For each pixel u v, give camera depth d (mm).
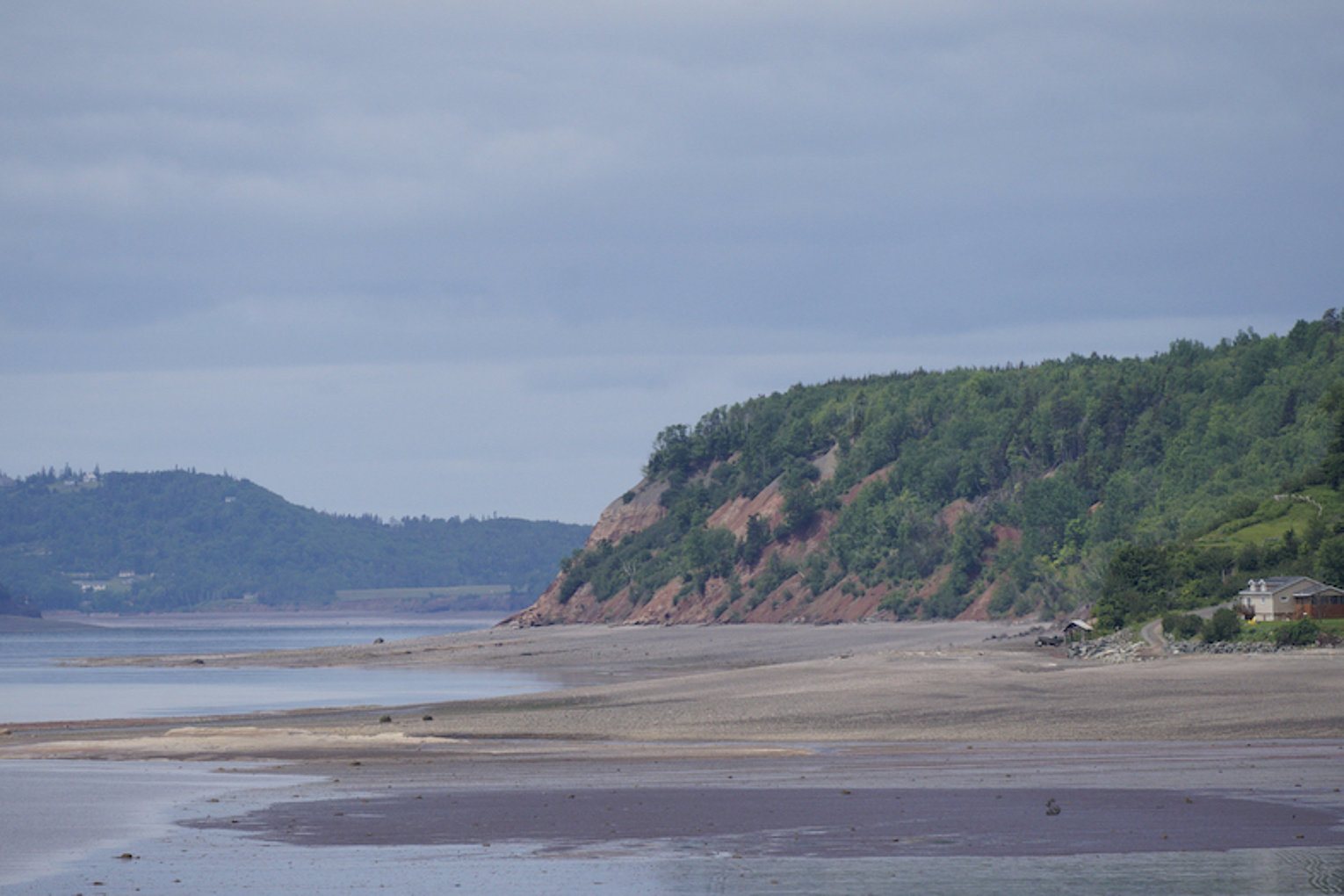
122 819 46781
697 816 46500
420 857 39469
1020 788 52375
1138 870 36938
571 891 34938
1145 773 56094
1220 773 55750
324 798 51781
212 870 37844
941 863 38031
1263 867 37125
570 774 58844
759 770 59812
